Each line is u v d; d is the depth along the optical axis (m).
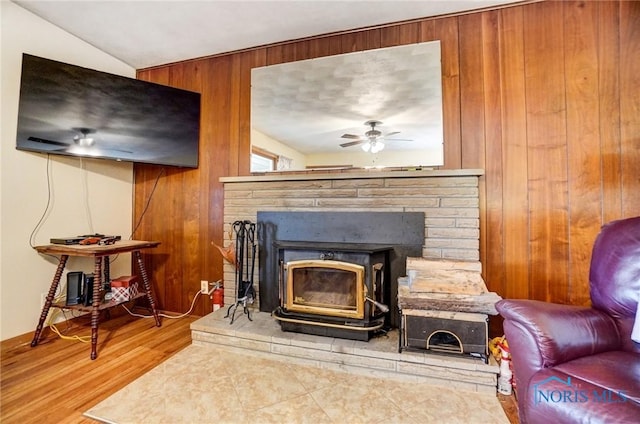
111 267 2.78
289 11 2.14
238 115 2.67
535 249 2.02
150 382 1.72
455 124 2.17
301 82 2.49
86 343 2.21
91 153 2.36
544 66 2.01
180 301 2.85
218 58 2.74
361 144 2.35
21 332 2.17
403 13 2.17
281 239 2.44
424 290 1.75
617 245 1.38
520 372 1.22
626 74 1.87
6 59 2.08
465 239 2.06
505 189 2.07
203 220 2.78
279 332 2.06
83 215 2.57
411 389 1.67
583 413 0.90
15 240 2.14
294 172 2.49
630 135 1.86
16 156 2.14
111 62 2.74
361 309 1.94
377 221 2.23
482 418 1.44
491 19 2.12
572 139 1.96
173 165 2.69
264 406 1.51
